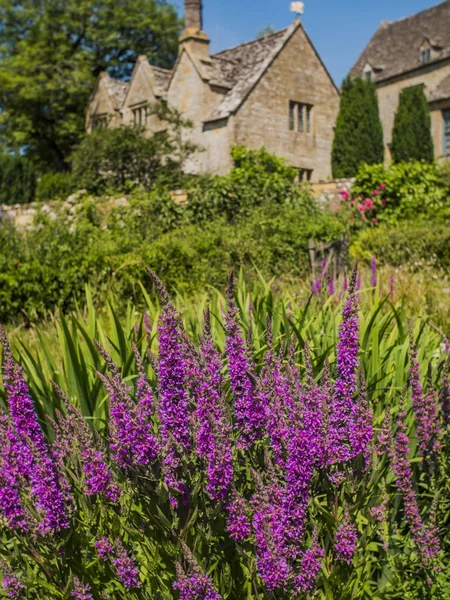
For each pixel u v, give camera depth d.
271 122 26.52
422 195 16.41
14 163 34.09
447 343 3.61
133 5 41.56
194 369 2.21
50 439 3.03
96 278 8.97
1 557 2.12
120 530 2.38
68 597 2.18
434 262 11.05
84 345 4.05
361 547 2.43
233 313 2.32
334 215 16.00
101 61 42.44
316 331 3.62
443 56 35.38
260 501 2.10
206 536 2.11
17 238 10.21
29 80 36.56
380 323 3.86
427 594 2.80
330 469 2.29
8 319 8.62
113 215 13.19
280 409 2.28
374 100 27.48
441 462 3.03
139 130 22.11
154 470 2.08
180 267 9.65
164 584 2.20
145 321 3.96
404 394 2.81
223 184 14.20
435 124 34.53
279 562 2.04
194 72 26.42
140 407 2.10
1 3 38.50
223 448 2.05
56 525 2.13
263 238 11.41
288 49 27.19
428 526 2.79
